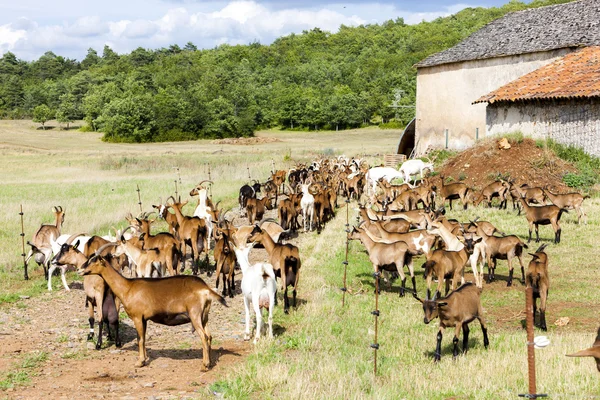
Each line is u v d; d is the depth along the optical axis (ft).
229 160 196.85
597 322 45.01
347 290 53.67
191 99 392.68
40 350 39.06
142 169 175.94
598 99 101.14
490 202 93.15
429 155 138.72
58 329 43.60
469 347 39.58
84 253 51.47
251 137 369.30
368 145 287.89
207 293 35.88
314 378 33.24
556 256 64.54
